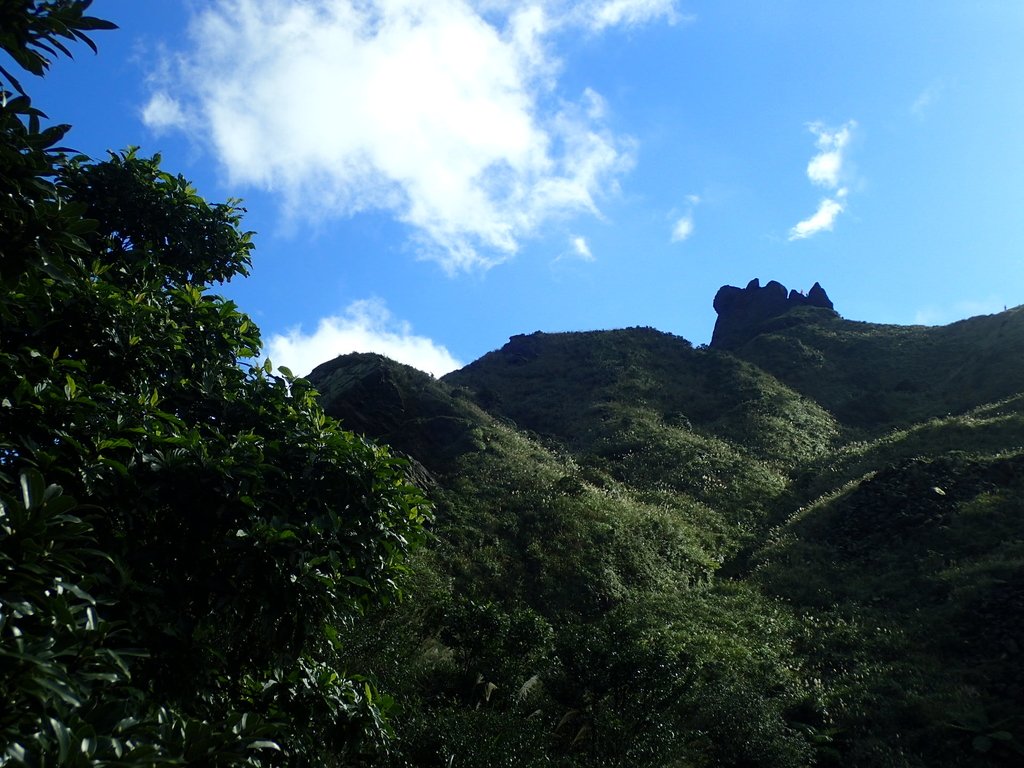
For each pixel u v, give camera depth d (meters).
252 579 4.78
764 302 82.38
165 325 5.85
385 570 5.89
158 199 7.19
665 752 10.85
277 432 6.03
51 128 4.01
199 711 4.98
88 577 3.78
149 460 4.62
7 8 3.63
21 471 3.42
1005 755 11.17
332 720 5.16
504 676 12.20
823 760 11.97
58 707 3.04
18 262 3.77
